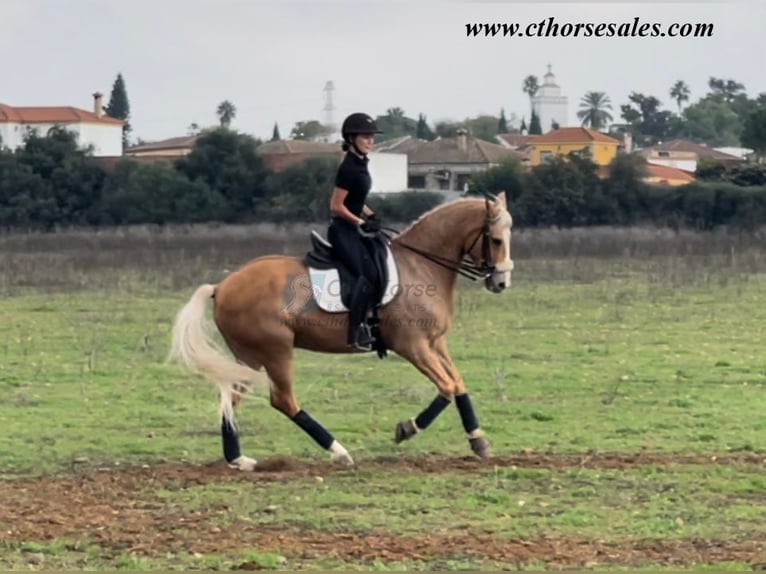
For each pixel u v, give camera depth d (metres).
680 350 20.45
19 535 9.27
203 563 8.55
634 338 22.11
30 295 31.41
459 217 12.36
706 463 11.84
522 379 17.33
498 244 12.33
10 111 90.44
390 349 12.37
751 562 8.57
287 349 12.02
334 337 12.09
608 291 31.72
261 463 11.84
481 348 20.72
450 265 12.38
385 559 8.67
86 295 31.36
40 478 11.37
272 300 11.96
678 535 9.28
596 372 17.97
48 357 19.69
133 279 35.50
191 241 49.00
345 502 10.34
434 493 10.70
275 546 8.99
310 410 15.01
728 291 32.03
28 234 52.66
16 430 13.69
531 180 53.91
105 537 9.23
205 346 11.84
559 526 9.55
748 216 53.06
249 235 50.66
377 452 12.64
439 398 12.35
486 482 11.08
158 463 12.15
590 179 53.78
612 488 10.83
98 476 11.39
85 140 90.12
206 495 10.62
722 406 15.07
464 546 8.98
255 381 11.90
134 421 14.33
